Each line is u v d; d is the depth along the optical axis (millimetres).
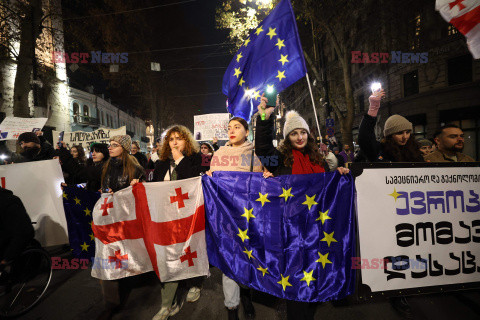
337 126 25172
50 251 4824
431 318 2502
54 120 22266
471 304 2691
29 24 11992
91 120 29344
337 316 2613
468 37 2432
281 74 2967
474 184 2490
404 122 2756
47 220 3672
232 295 2521
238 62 3238
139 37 20391
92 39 17078
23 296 3070
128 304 3029
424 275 2383
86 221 3273
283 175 2414
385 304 2781
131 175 3217
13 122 5492
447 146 3152
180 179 2955
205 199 2699
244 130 2820
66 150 4863
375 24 13977
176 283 2682
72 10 18469
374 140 2762
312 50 16641
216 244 2596
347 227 2309
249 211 2486
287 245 2328
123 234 2830
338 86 18234
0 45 11812
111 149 3180
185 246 2695
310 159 2588
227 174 2633
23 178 3668
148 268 2824
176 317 2746
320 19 12688
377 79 19000
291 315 2240
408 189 2404
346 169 2352
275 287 2295
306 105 29094
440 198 2439
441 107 14391
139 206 2785
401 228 2375
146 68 22500
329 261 2266
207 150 6438
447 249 2426
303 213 2334
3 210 2709
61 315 2850
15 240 2678
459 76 13648
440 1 2506
